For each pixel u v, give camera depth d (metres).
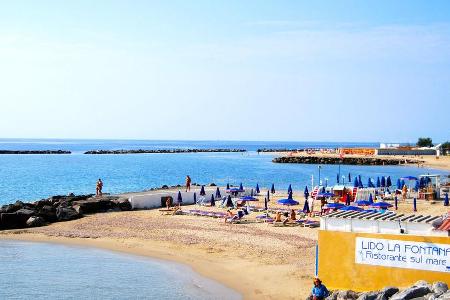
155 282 23.80
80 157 175.75
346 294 18.58
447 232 18.50
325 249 20.17
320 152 178.50
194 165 131.62
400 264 18.95
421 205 50.81
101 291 22.36
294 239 32.88
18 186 74.81
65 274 25.28
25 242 33.53
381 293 17.64
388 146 176.88
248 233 35.09
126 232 36.16
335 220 20.22
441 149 157.12
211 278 24.36
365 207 46.56
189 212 44.50
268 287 22.48
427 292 17.09
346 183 80.44
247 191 57.69
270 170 112.38
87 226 38.72
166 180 86.69
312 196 51.84
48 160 151.12
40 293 22.05
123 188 73.81
